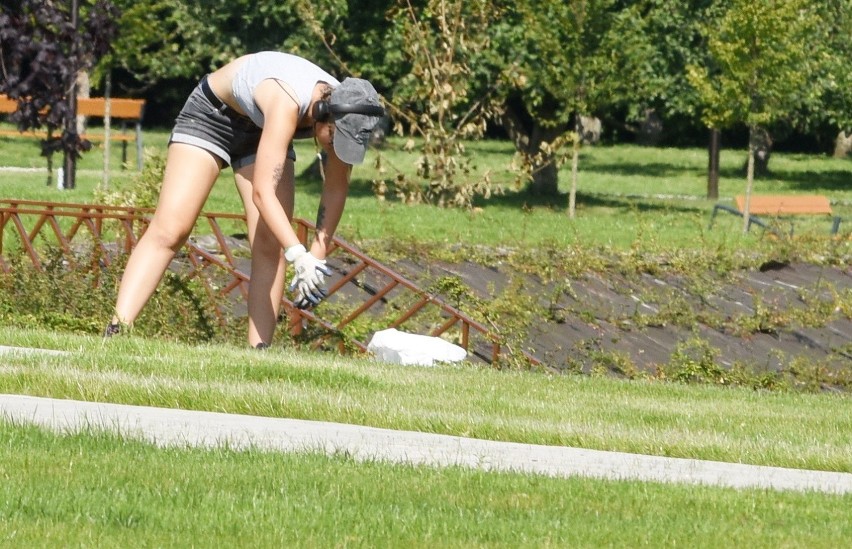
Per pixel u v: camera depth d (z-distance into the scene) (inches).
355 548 293.0
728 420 549.3
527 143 2244.1
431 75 1640.0
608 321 1074.7
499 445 452.4
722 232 1519.4
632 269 1190.9
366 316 956.6
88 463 358.0
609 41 1835.6
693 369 965.2
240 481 349.7
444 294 994.7
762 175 3065.9
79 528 295.0
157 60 2223.2
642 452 465.1
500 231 1400.1
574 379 681.6
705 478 414.6
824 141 3759.8
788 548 313.1
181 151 708.0
